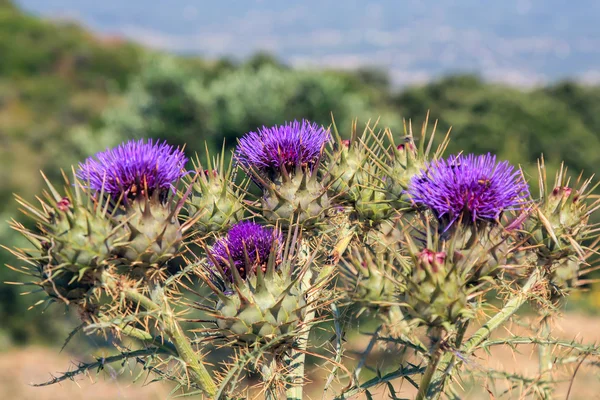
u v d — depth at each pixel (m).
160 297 4.12
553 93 41.81
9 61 55.94
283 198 4.66
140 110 24.50
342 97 23.80
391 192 4.70
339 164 4.86
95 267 3.96
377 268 3.86
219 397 3.92
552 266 4.41
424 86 37.38
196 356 4.01
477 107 34.78
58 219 3.94
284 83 23.66
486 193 4.00
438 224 4.22
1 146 40.53
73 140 27.97
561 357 4.39
